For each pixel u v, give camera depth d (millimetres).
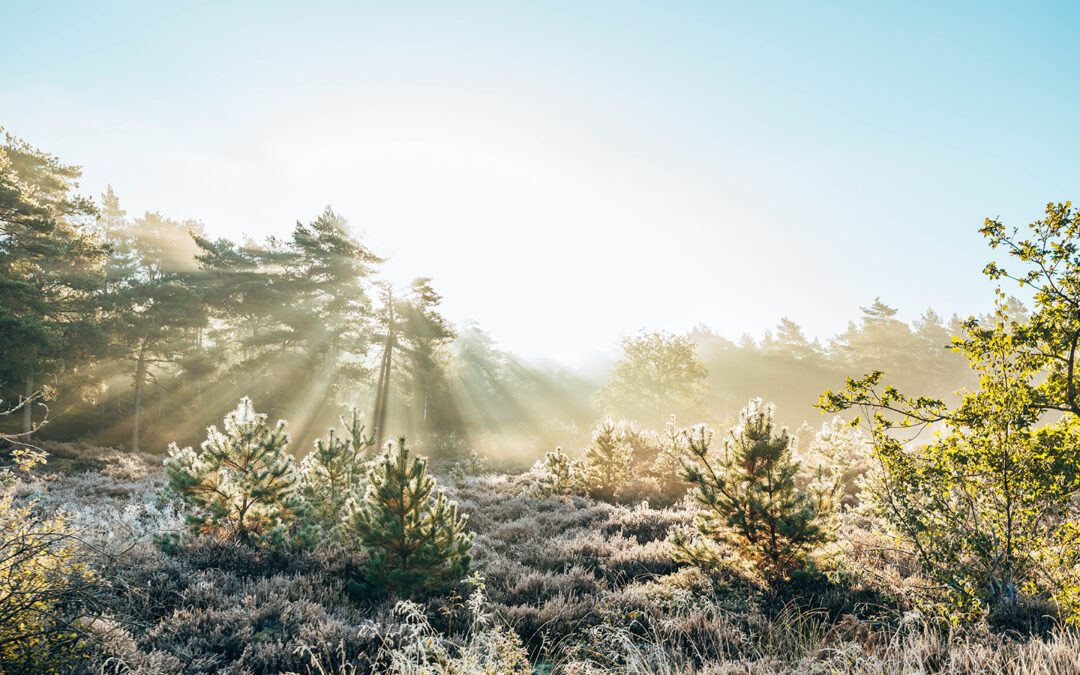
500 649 4598
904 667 4055
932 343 81875
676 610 6129
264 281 36281
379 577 6750
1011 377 5934
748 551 7523
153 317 30266
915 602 5902
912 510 6512
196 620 5426
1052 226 5367
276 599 6105
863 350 80062
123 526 8438
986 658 4230
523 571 8117
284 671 4738
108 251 28328
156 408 35438
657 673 4551
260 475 8609
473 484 20031
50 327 23875
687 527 10609
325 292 39188
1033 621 5320
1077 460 5344
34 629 4043
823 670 4227
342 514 9867
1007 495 5836
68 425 31500
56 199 29625
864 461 16391
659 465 17906
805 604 6371
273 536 8133
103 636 4426
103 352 27703
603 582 7496
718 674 4348
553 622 5914
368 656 4961
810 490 8617
